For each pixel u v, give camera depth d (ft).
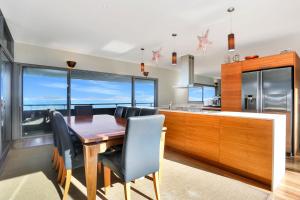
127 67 20.40
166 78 24.50
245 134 7.58
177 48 14.92
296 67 11.28
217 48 14.84
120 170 5.26
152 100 23.50
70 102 16.44
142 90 23.36
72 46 14.76
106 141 5.80
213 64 21.56
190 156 10.20
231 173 8.05
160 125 5.65
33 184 6.98
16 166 8.77
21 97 13.89
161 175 7.49
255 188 6.71
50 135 15.28
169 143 11.57
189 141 10.20
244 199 5.99
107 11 8.84
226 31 11.16
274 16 9.12
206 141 9.26
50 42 13.75
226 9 8.48
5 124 12.29
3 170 8.29
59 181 7.18
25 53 13.97
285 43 13.42
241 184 7.03
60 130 6.00
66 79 16.34
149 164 5.54
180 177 7.65
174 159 9.88
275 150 6.83
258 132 7.14
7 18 9.65
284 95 11.05
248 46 14.21
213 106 19.61
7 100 12.58
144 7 8.43
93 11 8.86
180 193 6.38
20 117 13.92
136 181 7.28
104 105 22.81
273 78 11.59
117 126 7.77
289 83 10.87
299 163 9.27
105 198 6.08
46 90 18.95
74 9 8.68
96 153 5.61
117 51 16.17
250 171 7.40
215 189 6.65
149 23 10.16
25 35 12.25
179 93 26.25
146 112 9.94
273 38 12.38
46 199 5.98
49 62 15.11
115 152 6.52
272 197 6.09
